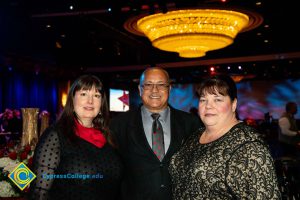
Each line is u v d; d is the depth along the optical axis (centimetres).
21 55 1063
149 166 275
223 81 201
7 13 783
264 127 1145
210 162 189
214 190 185
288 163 495
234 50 1124
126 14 690
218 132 204
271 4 616
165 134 293
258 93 1841
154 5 586
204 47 694
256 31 860
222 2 602
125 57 1213
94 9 679
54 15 738
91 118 232
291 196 428
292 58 1189
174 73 1517
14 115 909
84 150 220
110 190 227
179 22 604
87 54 1122
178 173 212
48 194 208
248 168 175
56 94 1498
